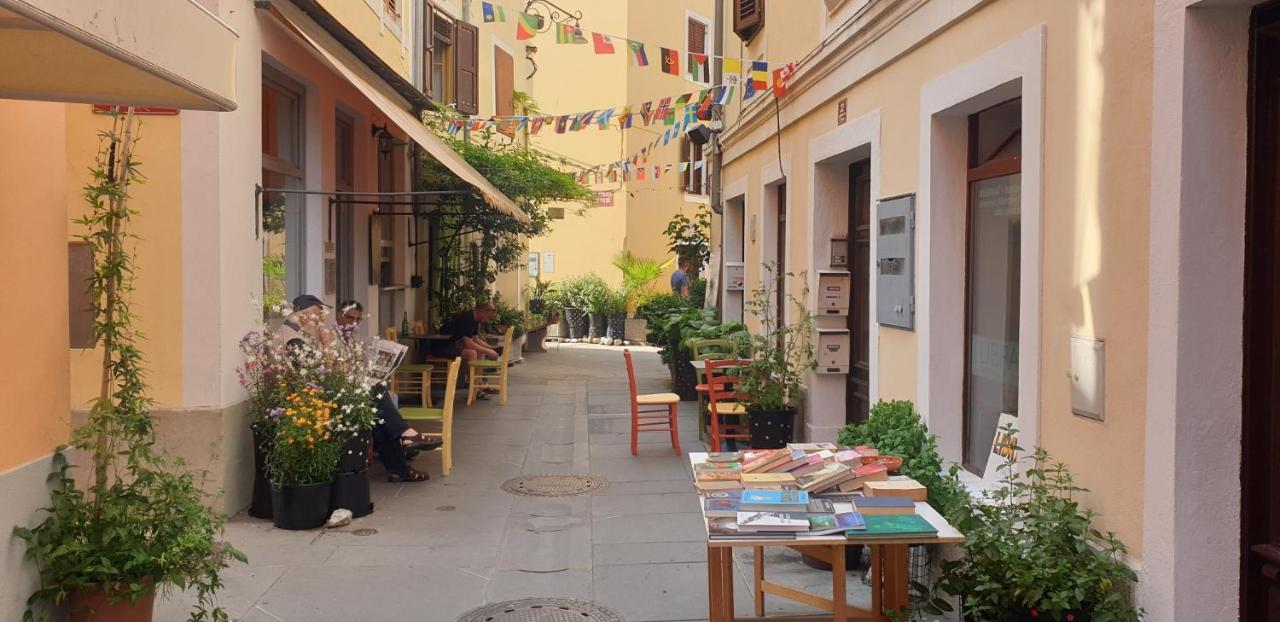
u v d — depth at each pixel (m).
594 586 5.64
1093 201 3.99
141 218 6.57
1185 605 3.46
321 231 9.13
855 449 4.75
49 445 4.13
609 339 23.61
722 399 9.76
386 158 12.36
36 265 4.04
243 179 7.05
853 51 7.26
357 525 6.87
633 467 8.98
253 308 7.25
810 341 8.51
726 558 4.57
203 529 4.43
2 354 3.81
